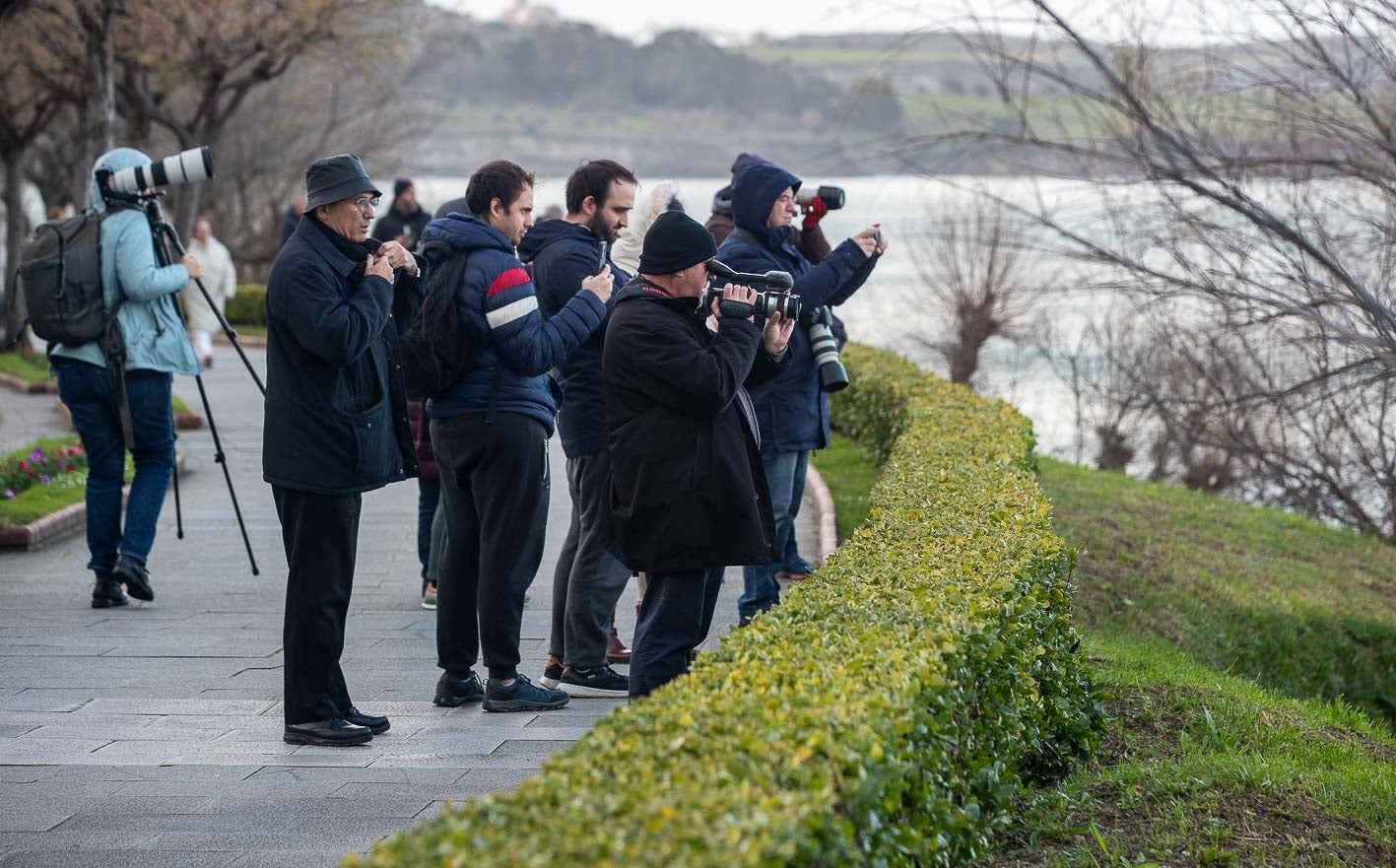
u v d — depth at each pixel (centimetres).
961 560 1147
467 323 1179
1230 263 2067
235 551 2094
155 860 898
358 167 1102
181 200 5697
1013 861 984
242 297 5997
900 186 2461
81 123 5003
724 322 1032
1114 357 4522
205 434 3247
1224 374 3366
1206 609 2375
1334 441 3416
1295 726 1441
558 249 1299
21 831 952
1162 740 1330
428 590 1756
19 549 2100
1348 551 3094
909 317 5653
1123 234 2164
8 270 5253
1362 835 1044
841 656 841
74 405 1695
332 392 1098
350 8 5341
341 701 1176
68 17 4209
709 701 741
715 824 559
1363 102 2009
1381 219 2123
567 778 615
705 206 9688
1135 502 3070
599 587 1320
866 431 2970
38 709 1290
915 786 780
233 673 1434
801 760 655
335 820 977
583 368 1291
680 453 1014
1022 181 2178
